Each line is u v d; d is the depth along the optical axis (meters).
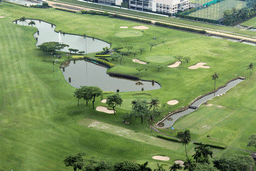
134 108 177.88
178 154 149.75
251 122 178.75
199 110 193.88
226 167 129.00
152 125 178.38
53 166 139.88
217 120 181.88
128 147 155.12
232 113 189.25
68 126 174.25
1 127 168.75
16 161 142.25
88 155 148.25
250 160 131.50
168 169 135.12
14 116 180.62
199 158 130.38
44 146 154.38
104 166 128.38
